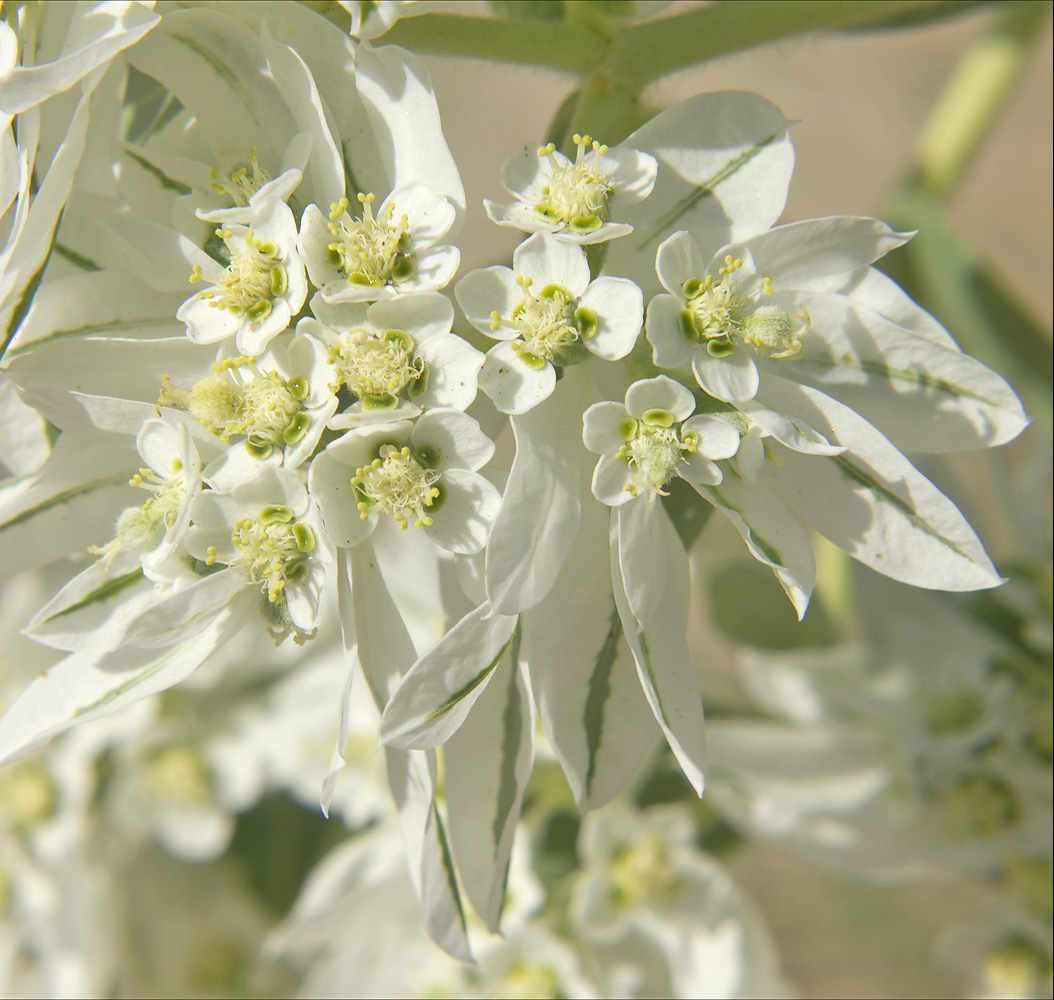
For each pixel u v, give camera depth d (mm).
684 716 244
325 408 241
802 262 245
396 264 243
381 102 245
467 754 249
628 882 287
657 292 246
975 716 279
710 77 641
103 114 250
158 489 247
